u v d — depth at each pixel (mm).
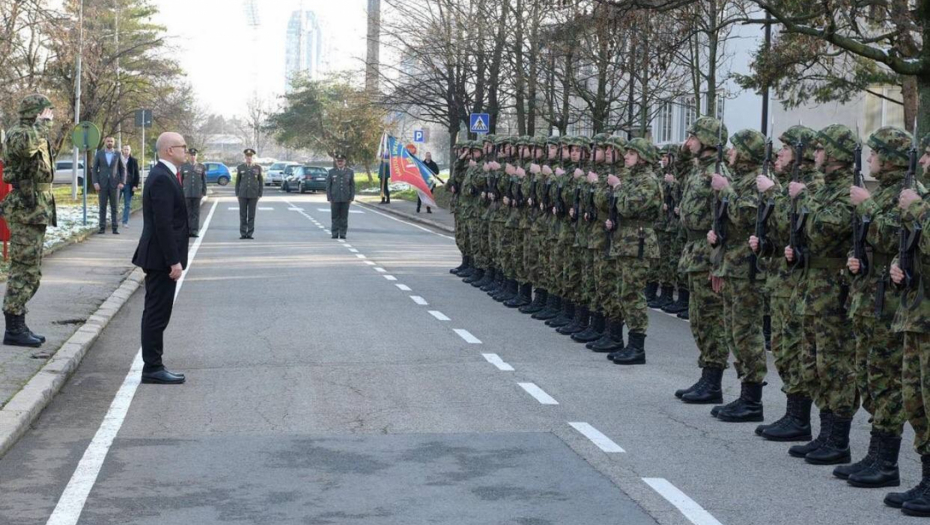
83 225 30578
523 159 16438
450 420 9102
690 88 32625
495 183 17594
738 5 21953
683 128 34625
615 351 12477
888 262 7281
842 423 7930
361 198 62906
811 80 23016
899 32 17344
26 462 7703
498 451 8109
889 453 7379
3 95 35000
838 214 7746
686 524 6461
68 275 19188
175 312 15766
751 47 28234
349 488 7141
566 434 8664
